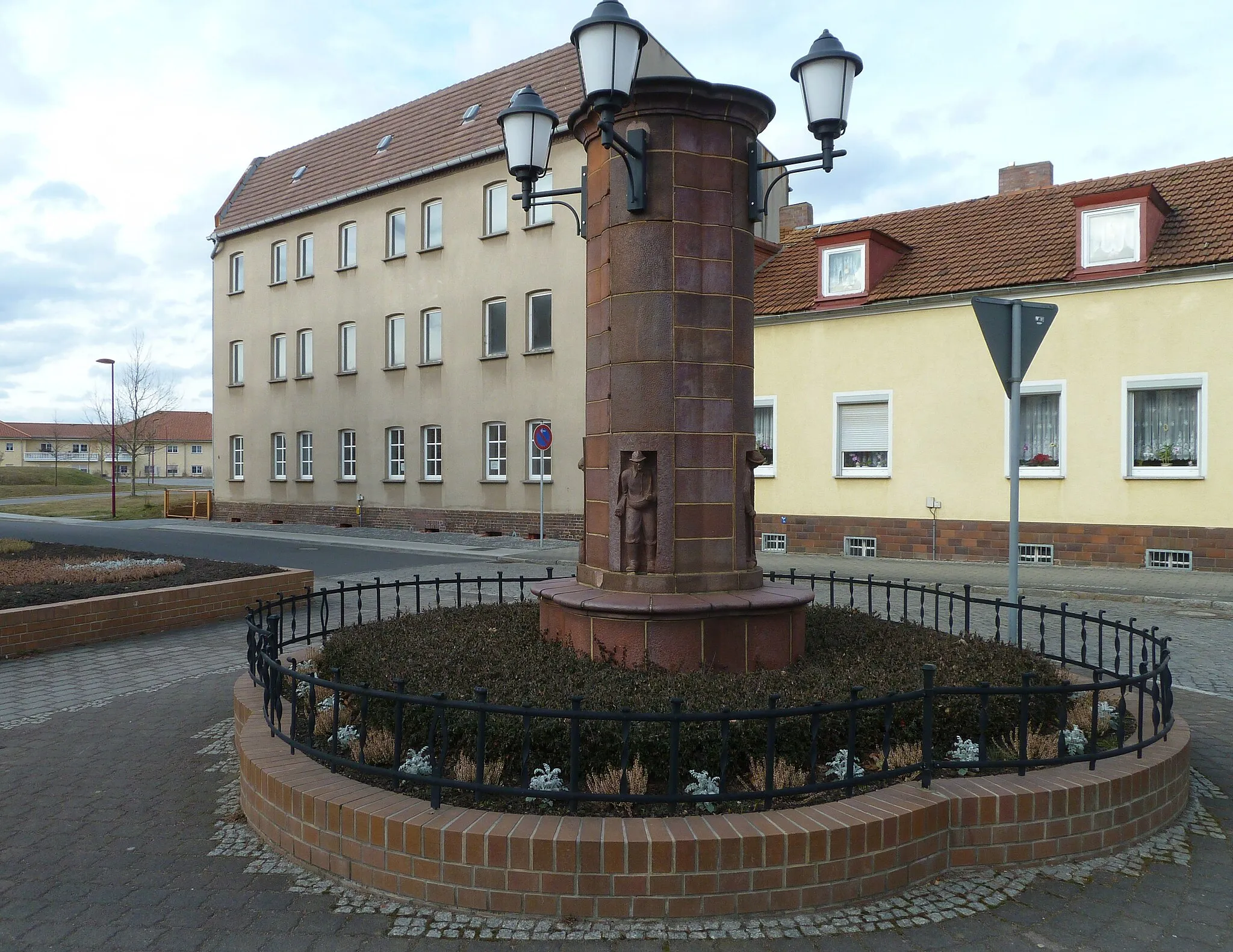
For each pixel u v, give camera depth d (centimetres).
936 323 1733
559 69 2389
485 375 2423
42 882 390
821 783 382
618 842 347
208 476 10775
